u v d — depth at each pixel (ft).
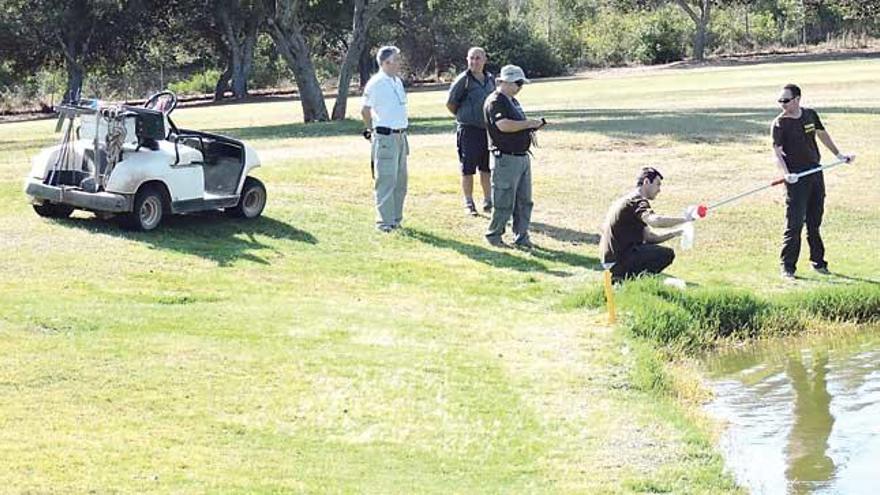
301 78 108.47
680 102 112.37
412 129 88.74
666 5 260.62
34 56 186.29
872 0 231.50
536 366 34.01
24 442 25.12
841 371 36.73
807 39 248.73
